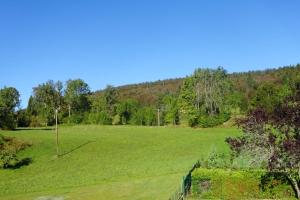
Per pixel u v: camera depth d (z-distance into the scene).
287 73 195.62
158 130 106.56
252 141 37.53
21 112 134.88
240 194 41.75
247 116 38.44
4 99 128.62
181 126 119.25
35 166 68.69
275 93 110.12
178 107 124.19
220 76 130.75
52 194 49.72
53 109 146.25
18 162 69.88
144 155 74.56
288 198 40.44
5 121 109.44
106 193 47.91
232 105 124.81
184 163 64.94
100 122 138.00
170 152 76.12
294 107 36.06
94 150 79.81
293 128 36.25
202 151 75.19
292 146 34.00
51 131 105.44
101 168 65.56
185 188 42.16
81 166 67.81
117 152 77.88
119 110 139.00
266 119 36.97
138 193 46.44
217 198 41.97
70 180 58.38
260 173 41.59
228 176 42.06
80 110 162.62
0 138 78.75
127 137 93.81
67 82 160.62
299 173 37.16
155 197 43.59
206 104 124.50
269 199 40.56
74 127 120.56
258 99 112.12
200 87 124.81
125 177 58.31
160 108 139.88
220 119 113.50
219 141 84.38
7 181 59.66
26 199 47.69
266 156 37.03
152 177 56.34
